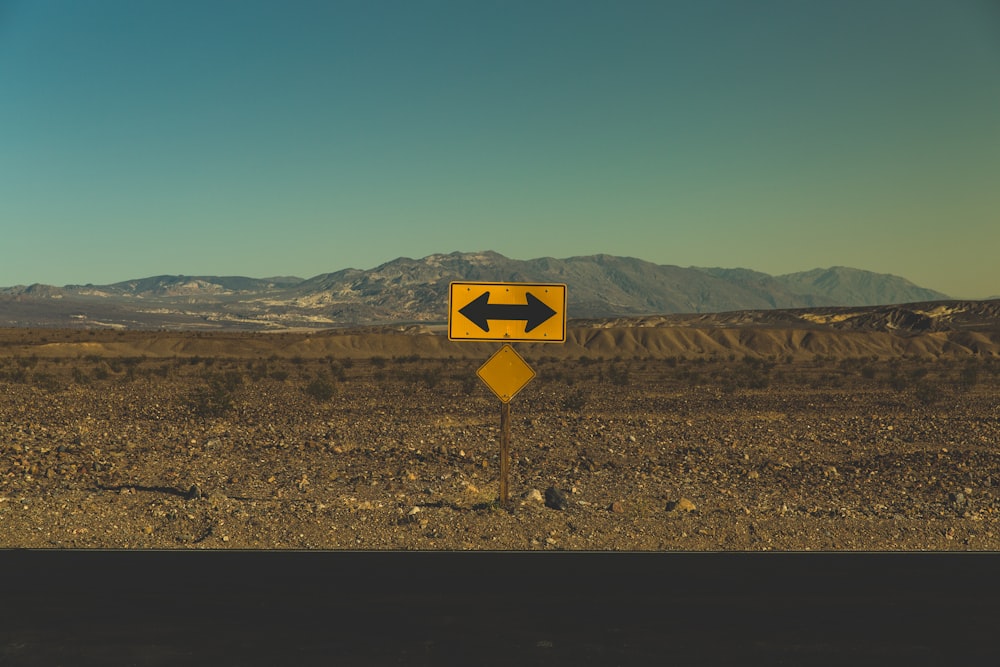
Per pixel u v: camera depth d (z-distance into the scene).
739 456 27.33
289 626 8.63
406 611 9.17
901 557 12.05
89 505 15.67
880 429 36.00
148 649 7.93
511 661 7.65
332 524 14.16
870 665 7.62
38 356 131.12
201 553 12.09
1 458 23.91
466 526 14.09
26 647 7.96
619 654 7.85
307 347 197.75
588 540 13.14
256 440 29.84
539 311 16.11
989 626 8.75
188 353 171.12
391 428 34.12
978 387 73.25
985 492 19.83
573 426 35.41
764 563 11.61
